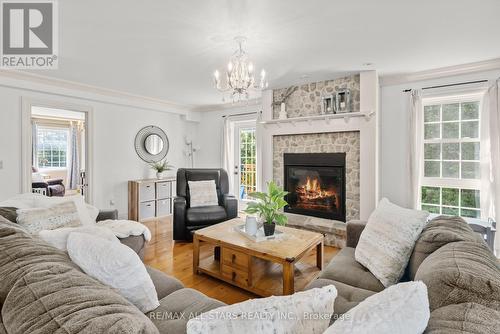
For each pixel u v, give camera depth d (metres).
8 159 3.44
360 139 3.42
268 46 2.58
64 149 7.47
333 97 3.61
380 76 3.58
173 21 2.09
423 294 0.71
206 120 6.01
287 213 4.06
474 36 2.39
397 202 3.68
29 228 2.05
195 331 0.61
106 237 1.57
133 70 3.28
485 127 3.09
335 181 3.70
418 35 2.36
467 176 3.33
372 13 1.99
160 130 5.39
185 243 3.54
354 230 2.19
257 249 2.12
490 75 3.09
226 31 2.26
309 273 2.50
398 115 3.65
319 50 2.68
